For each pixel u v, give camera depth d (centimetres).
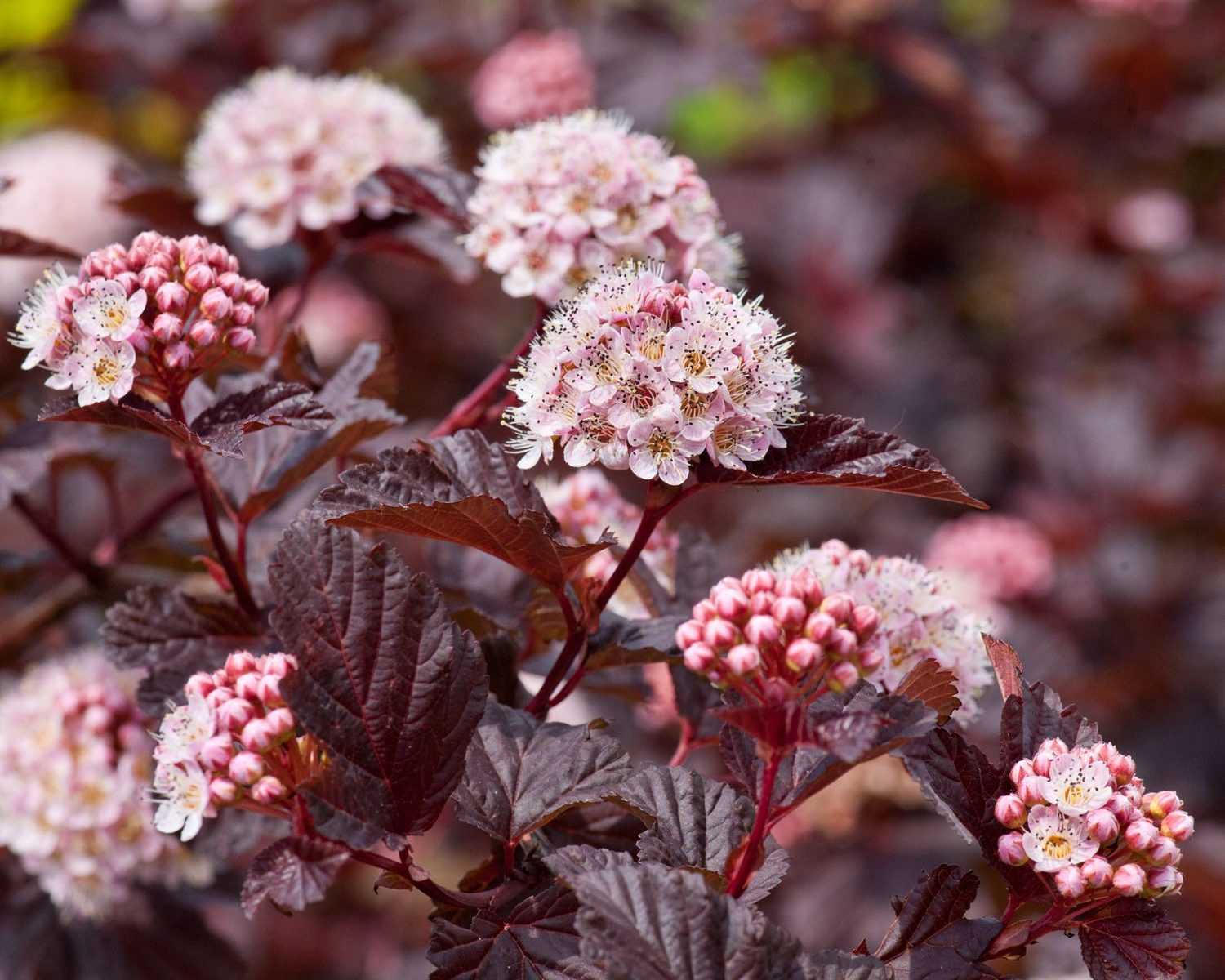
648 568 69
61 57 133
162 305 64
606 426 62
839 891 91
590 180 69
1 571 77
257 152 76
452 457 64
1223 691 108
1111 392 129
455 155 132
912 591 66
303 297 78
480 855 113
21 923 74
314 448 67
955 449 129
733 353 62
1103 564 115
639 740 86
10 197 108
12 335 67
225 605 68
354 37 129
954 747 62
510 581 70
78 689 73
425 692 62
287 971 113
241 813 67
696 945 60
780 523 119
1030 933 62
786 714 60
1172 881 61
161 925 75
